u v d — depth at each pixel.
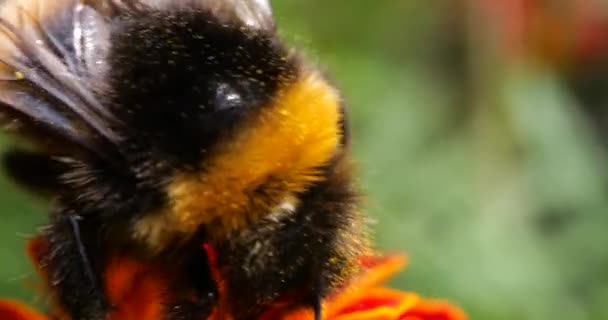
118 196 0.06
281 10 0.10
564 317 0.10
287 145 0.06
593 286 0.11
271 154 0.06
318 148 0.06
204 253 0.06
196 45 0.06
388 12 0.10
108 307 0.06
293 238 0.06
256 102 0.06
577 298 0.11
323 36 0.10
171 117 0.06
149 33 0.06
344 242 0.06
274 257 0.06
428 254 0.10
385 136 0.10
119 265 0.06
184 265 0.06
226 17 0.06
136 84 0.06
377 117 0.10
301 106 0.06
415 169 0.10
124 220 0.06
